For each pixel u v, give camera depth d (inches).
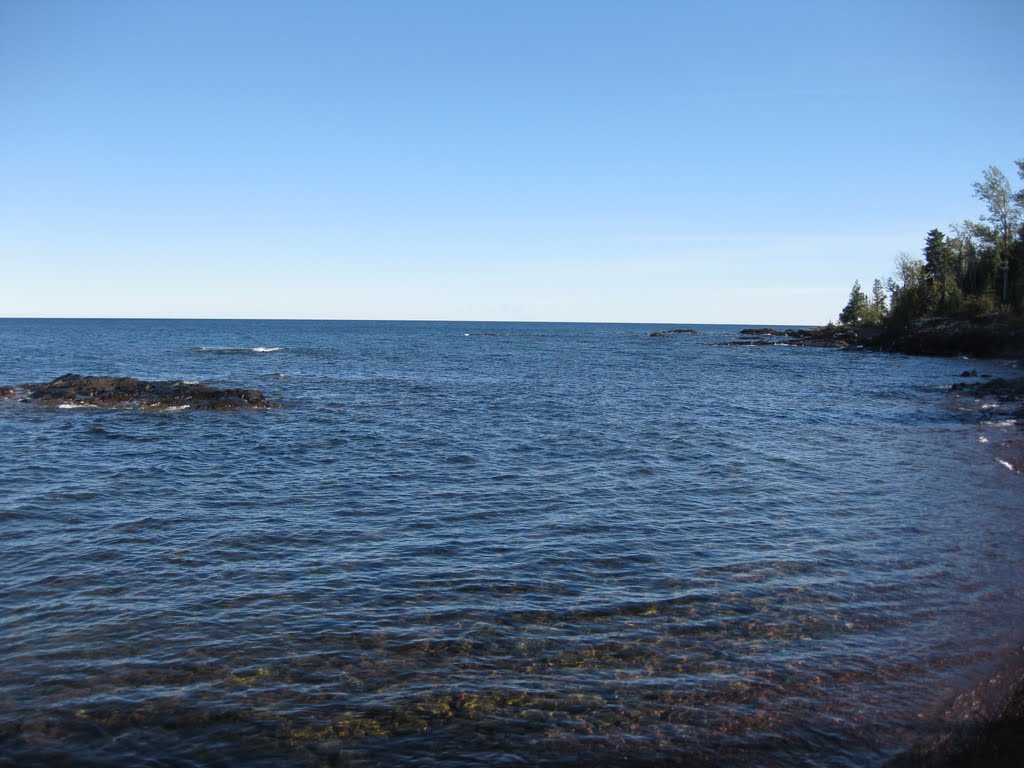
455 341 4370.1
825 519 545.3
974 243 3555.6
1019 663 313.0
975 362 2511.1
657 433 954.1
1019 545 479.2
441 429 981.8
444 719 274.5
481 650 329.1
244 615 365.1
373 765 248.1
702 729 267.9
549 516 551.5
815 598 390.3
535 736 264.2
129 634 342.3
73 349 2942.9
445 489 638.5
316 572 426.6
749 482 670.5
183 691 292.4
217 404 1168.8
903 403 1317.7
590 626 354.9
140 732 264.5
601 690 295.7
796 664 316.8
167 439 893.2
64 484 645.9
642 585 409.1
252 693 291.4
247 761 249.6
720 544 484.4
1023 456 781.9
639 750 255.6
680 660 320.8
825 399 1386.6
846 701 286.2
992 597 389.7
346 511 563.8
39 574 420.8
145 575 420.2
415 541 487.2
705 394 1467.8
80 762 247.1
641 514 557.9
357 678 303.7
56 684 296.2
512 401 1314.0
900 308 3676.2
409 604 380.2
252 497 607.5
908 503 592.4
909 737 261.6
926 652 326.6
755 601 386.0
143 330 6008.9
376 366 2202.3
